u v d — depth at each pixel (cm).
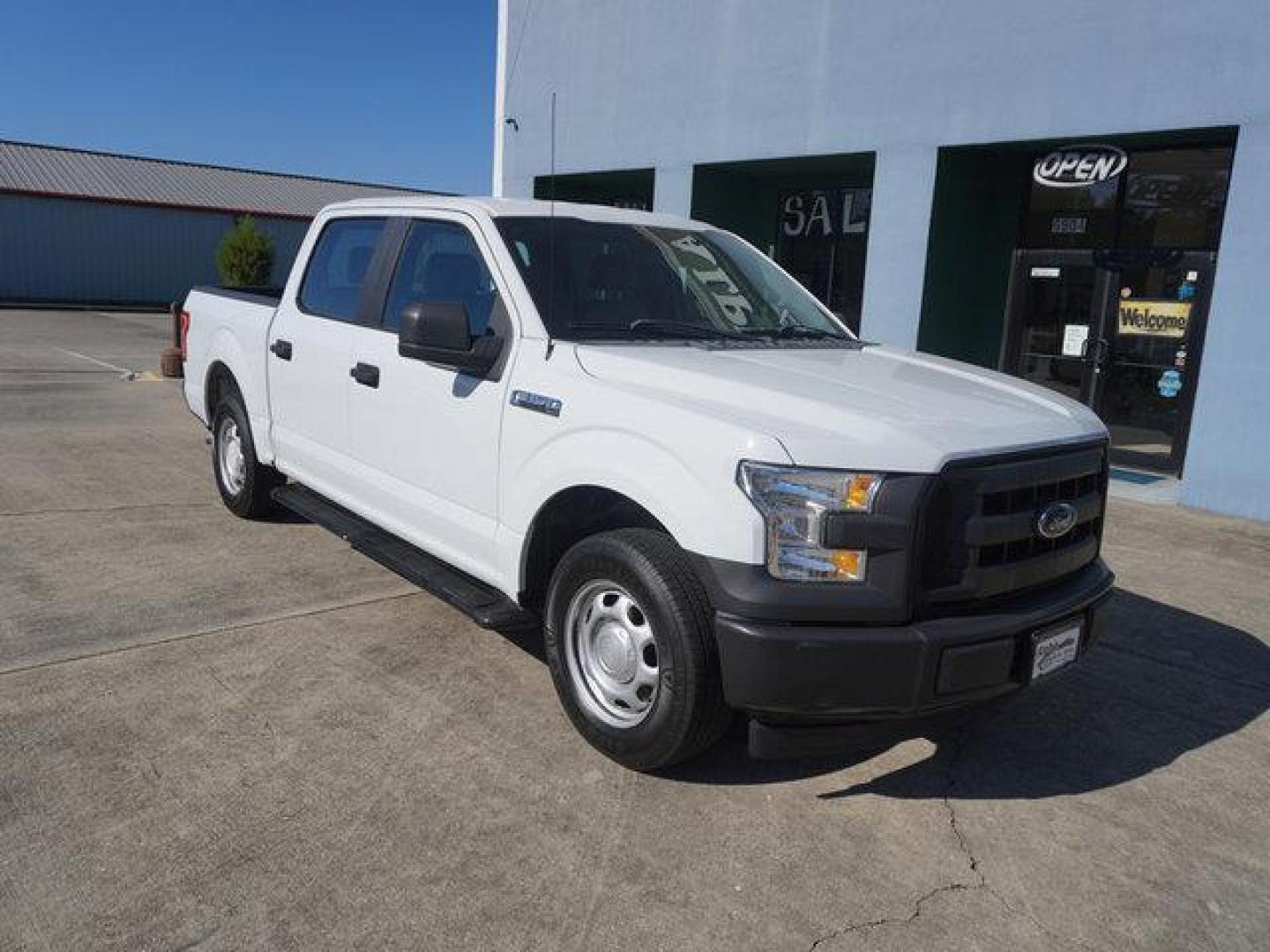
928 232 1017
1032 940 292
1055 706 454
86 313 3048
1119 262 1004
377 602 524
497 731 394
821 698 316
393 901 291
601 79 1339
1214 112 821
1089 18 885
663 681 343
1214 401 843
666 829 336
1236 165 814
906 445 318
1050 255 1066
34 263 3266
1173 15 836
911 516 312
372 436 491
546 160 1446
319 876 299
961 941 289
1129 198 1000
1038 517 347
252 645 461
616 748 364
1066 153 995
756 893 306
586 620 378
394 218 513
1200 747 420
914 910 303
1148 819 362
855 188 1275
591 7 1337
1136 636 545
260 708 402
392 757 369
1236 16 802
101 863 299
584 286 435
